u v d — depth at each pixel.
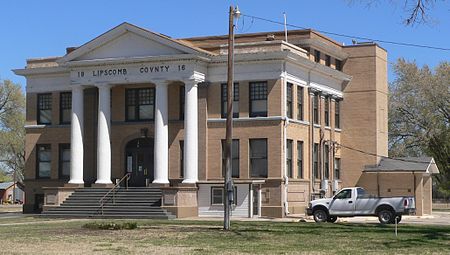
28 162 55.62
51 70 54.69
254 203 46.59
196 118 48.56
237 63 48.62
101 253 23.70
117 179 51.09
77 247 25.58
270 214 46.84
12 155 111.75
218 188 46.72
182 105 50.47
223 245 26.22
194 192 46.97
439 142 75.50
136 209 46.16
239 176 48.31
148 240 28.06
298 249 24.89
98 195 48.41
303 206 49.97
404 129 75.81
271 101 47.69
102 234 30.89
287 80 48.41
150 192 47.47
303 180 50.19
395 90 75.81
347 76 57.72
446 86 73.88
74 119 51.34
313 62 51.16
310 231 32.41
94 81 50.66
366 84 57.91
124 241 27.70
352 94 58.25
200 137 49.28
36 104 55.75
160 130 48.69
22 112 104.19
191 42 55.81
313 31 54.06
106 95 50.41
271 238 28.91
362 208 40.59
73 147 51.22
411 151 78.88
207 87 49.38
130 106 52.22
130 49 49.84
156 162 48.66
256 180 46.50
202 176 48.97
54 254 23.44
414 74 75.19
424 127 75.19
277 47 48.25
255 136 48.00
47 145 55.22
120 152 52.09
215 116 49.16
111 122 52.41
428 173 55.62
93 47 50.53
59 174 54.59
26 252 24.06
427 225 38.62
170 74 48.69
